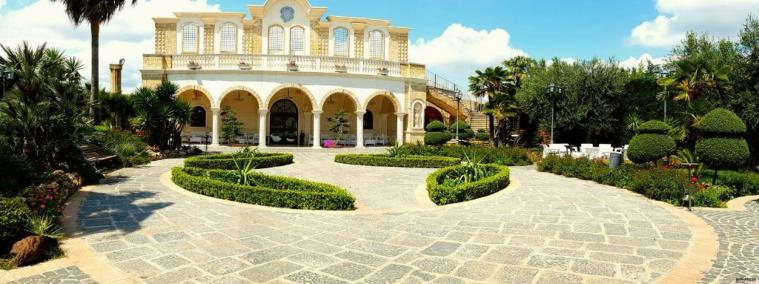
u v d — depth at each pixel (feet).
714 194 35.45
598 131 91.81
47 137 36.04
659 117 91.25
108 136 59.00
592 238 22.40
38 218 19.53
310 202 29.22
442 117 128.67
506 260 18.78
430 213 28.32
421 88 104.73
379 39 112.37
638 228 24.68
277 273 16.98
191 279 16.24
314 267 17.70
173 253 19.12
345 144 104.42
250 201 30.50
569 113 91.56
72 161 37.91
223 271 17.10
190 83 92.58
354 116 113.09
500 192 37.93
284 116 110.01
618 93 90.27
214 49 105.91
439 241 21.57
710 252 20.35
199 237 21.68
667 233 23.65
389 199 36.52
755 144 63.26
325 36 109.29
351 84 97.96
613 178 43.91
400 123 102.78
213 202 30.55
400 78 101.86
